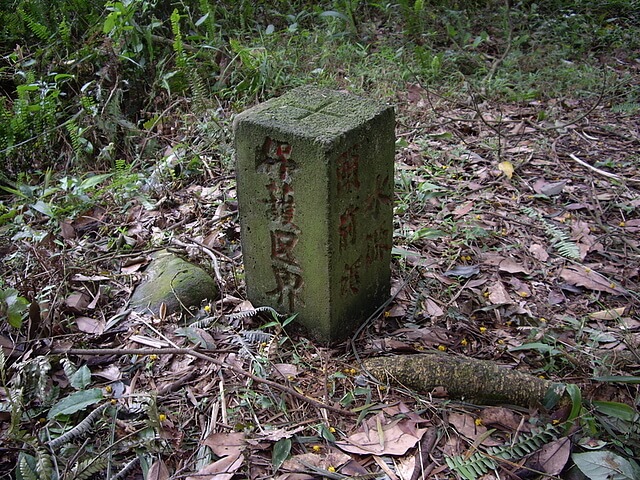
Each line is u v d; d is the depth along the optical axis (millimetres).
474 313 939
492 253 1052
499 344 880
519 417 767
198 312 929
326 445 745
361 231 844
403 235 1074
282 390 794
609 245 1072
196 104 1377
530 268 1025
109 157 1283
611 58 1744
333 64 1590
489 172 1267
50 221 1108
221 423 767
